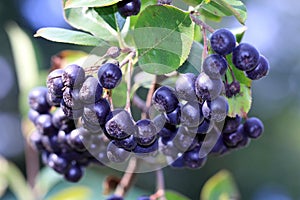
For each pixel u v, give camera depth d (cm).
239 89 41
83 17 43
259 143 182
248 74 40
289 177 183
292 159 186
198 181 151
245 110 41
